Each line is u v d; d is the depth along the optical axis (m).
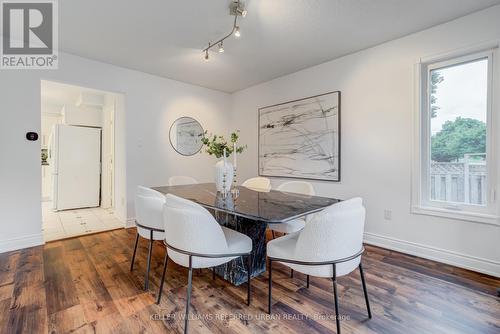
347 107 3.20
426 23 2.45
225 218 2.27
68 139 5.02
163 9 2.24
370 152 2.99
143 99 3.83
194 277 2.22
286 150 3.94
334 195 3.35
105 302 1.82
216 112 4.75
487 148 2.28
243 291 1.99
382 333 1.51
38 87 2.93
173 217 1.55
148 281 2.08
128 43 2.88
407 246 2.72
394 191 2.81
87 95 4.94
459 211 2.39
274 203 1.90
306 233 1.41
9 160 2.76
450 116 2.50
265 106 4.29
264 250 2.31
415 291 1.97
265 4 2.16
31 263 2.46
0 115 2.71
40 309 1.72
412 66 2.65
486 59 2.29
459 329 1.54
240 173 4.78
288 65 3.53
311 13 2.29
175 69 3.70
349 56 3.16
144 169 3.89
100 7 2.21
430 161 2.64
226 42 2.85
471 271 2.30
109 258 2.61
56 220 4.19
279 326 1.57
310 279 2.18
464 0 2.10
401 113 2.74
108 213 4.70
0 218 2.72
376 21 2.42
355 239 1.46
